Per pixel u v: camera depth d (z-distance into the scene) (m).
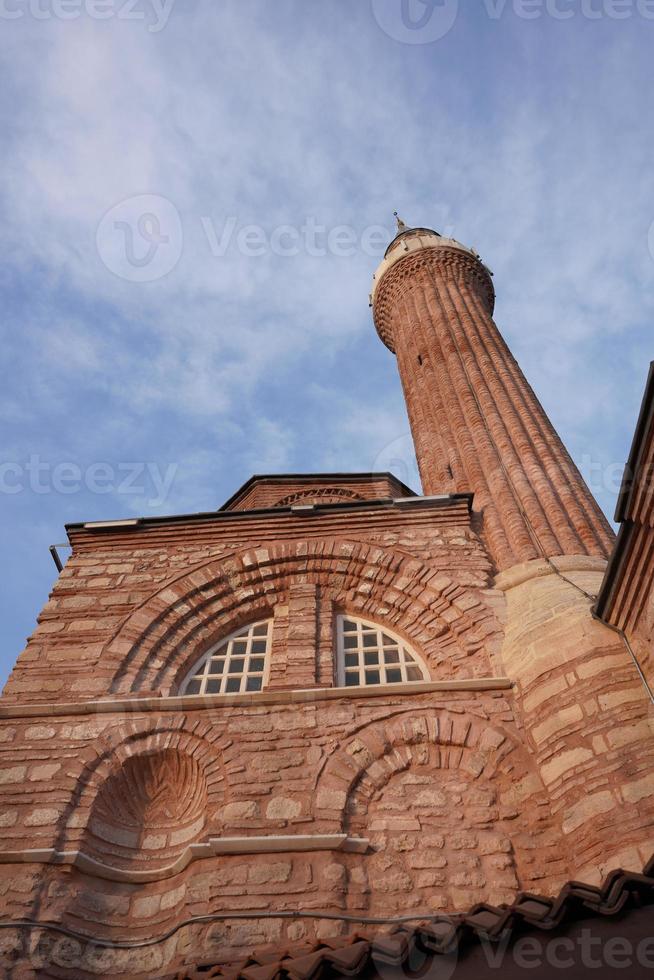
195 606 12.65
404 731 10.10
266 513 14.03
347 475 23.00
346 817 9.25
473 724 10.10
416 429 18.81
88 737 10.30
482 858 8.80
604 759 8.77
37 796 9.56
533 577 12.16
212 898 8.36
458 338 20.30
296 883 8.48
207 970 7.40
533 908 5.96
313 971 6.02
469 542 13.27
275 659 11.88
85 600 12.66
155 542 13.93
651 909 5.72
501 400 17.42
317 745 10.01
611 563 9.43
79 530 14.07
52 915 8.43
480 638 11.48
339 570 13.02
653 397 8.11
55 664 11.50
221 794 9.59
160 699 10.67
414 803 9.45
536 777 9.39
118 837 9.67
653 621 9.14
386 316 24.88
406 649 11.99
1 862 8.85
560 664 10.01
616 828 8.09
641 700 9.12
